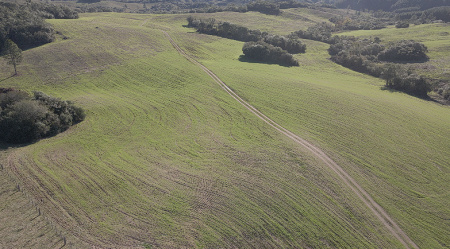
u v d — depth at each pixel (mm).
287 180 38969
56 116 51469
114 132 51438
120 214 32375
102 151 45188
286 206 34562
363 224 33094
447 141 50094
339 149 46906
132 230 30344
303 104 63281
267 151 45750
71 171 39438
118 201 34281
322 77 88562
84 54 84500
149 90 69750
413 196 37562
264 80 77062
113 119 56000
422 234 32406
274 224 32094
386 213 34844
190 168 41219
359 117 57844
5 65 73375
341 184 38844
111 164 41625
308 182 38812
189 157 44031
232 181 38469
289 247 29719
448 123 56844
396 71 81625
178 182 38094
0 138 46344
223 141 48656
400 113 60031
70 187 36125
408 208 35719
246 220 32375
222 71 83312
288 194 36469
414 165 43500
